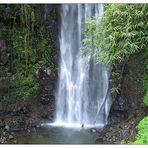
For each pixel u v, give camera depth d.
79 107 11.89
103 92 11.59
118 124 10.48
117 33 9.25
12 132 10.25
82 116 11.80
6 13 11.28
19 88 11.31
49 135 10.12
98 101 11.66
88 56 11.42
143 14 9.38
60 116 11.73
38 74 11.63
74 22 12.30
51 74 11.87
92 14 12.14
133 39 9.67
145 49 10.84
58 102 11.84
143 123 9.30
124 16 9.41
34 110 11.37
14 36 11.41
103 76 11.60
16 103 11.21
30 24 11.62
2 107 11.02
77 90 12.00
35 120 11.15
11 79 11.23
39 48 11.78
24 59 11.49
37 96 11.55
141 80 10.91
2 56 11.14
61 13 12.27
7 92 11.18
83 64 12.01
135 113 10.59
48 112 11.54
